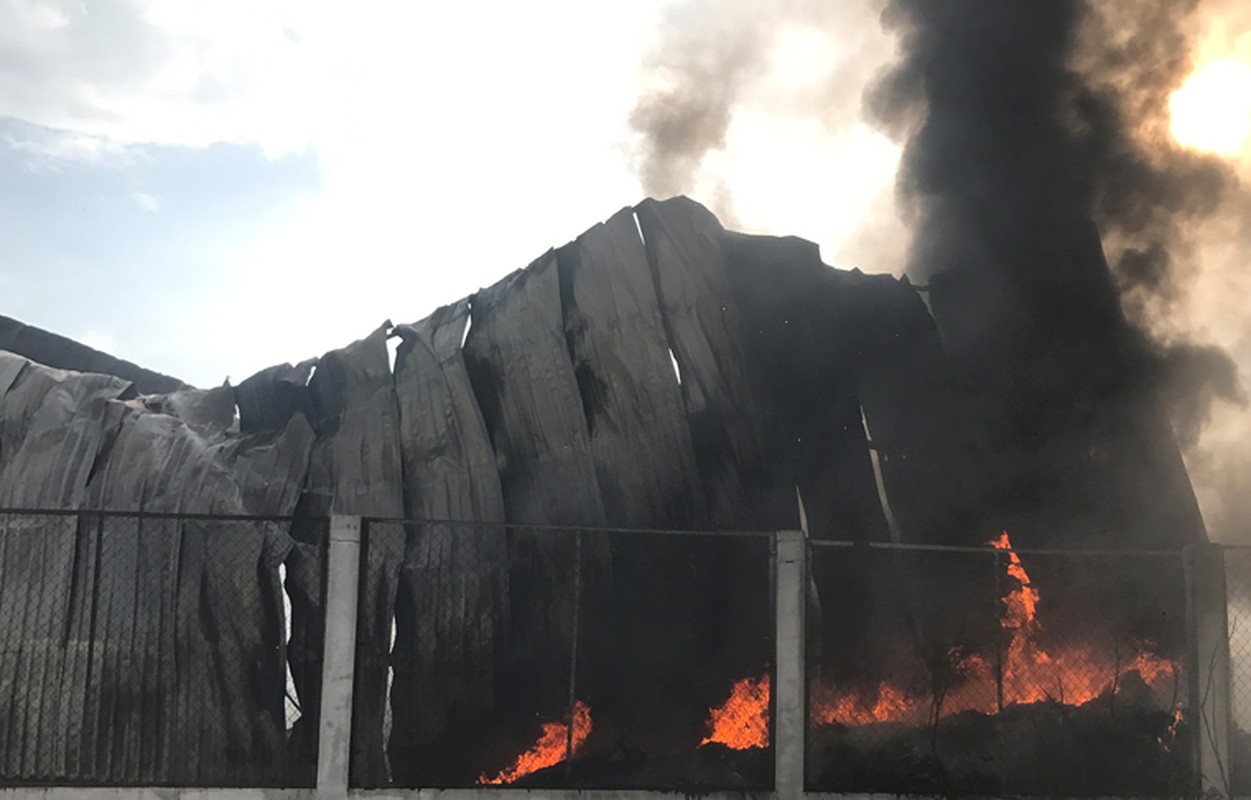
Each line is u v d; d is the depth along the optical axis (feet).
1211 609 26.76
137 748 26.12
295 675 26.73
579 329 30.91
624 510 29.73
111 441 28.66
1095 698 29.71
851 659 29.63
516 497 29.58
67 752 25.89
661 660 29.07
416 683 27.45
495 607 28.27
